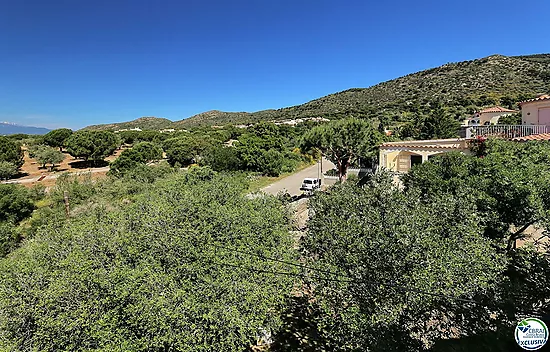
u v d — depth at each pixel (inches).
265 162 1561.3
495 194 343.0
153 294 272.8
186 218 399.9
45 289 296.0
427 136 1503.4
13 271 344.8
